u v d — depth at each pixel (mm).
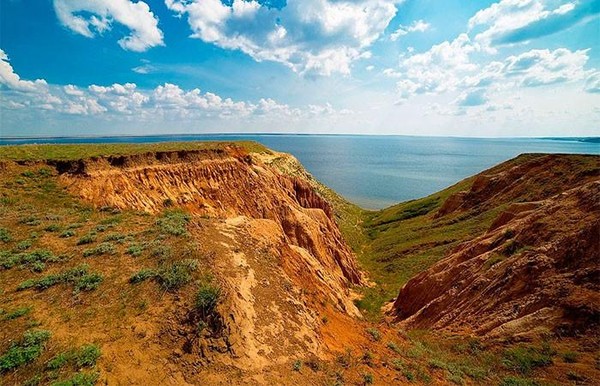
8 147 30719
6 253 15805
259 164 56312
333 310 20031
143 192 32562
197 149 43438
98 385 9516
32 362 9984
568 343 17781
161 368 10562
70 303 12547
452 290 28203
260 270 17281
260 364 11844
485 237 34062
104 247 16266
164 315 12094
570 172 48000
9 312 11883
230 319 12508
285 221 44281
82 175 29312
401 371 14680
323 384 11977
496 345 19250
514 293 22750
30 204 23406
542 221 26953
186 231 18641
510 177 59250
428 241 53594
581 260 21359
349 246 61125
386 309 37156
